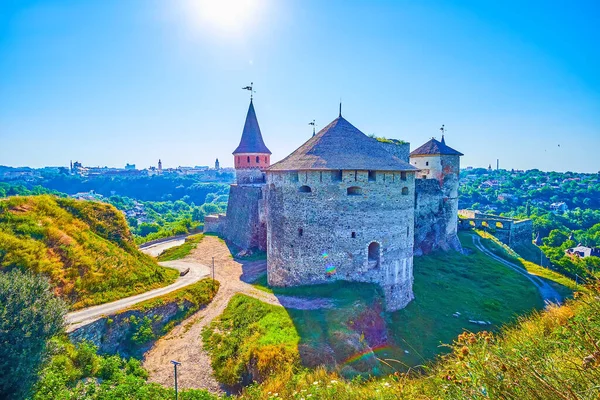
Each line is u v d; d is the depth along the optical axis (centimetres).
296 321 1642
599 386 389
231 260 3269
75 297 1795
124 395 1183
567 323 665
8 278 1101
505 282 2852
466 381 521
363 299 1817
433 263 3131
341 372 1316
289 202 2109
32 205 2156
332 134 2175
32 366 995
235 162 4934
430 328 1906
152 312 1817
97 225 2430
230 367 1455
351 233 1972
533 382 456
